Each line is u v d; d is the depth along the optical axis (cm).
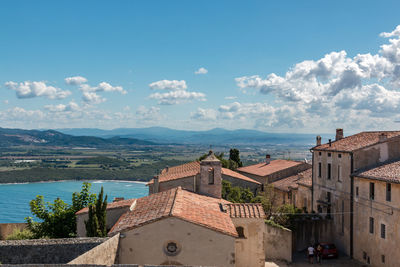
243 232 2881
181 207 2544
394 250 3198
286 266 3572
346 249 4091
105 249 2073
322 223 4372
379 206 3456
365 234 3712
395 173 3331
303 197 5569
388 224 3297
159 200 2881
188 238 2300
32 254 2189
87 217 3181
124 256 2295
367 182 3706
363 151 4044
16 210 12638
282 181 6794
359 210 3853
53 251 2188
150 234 2305
